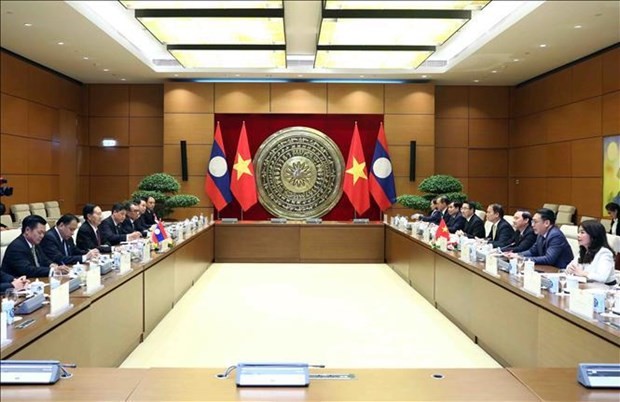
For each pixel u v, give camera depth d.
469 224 8.58
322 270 9.98
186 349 5.23
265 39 9.11
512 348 4.48
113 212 7.66
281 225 10.84
